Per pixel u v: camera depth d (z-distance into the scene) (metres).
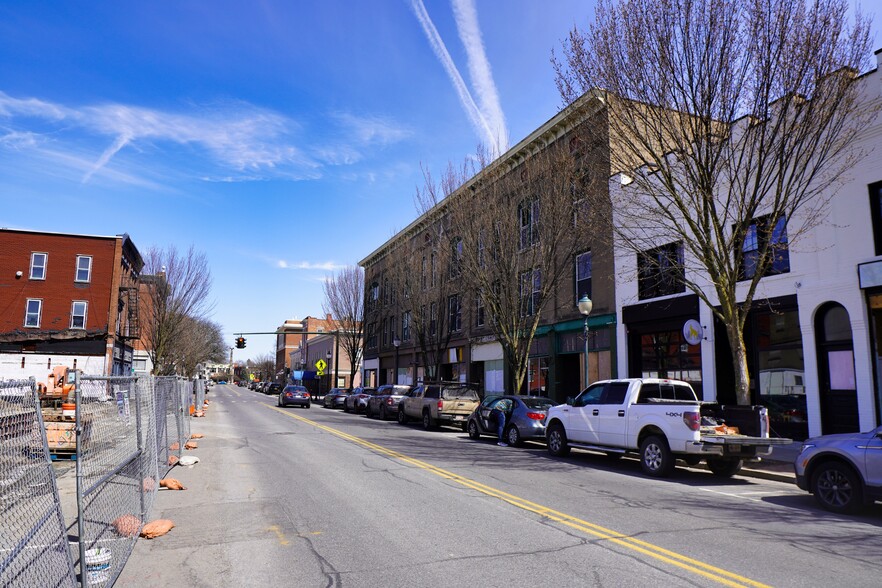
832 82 11.34
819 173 14.11
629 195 17.84
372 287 44.00
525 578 5.20
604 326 21.41
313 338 85.50
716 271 12.79
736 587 4.99
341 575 5.31
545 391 24.53
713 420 11.14
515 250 20.08
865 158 13.42
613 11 12.64
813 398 14.25
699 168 12.25
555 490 9.38
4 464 3.64
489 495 8.85
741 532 6.82
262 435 18.19
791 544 6.33
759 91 11.60
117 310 41.44
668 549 6.07
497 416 16.98
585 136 14.95
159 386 10.30
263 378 134.88
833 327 14.15
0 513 3.55
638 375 20.09
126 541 5.86
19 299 39.09
